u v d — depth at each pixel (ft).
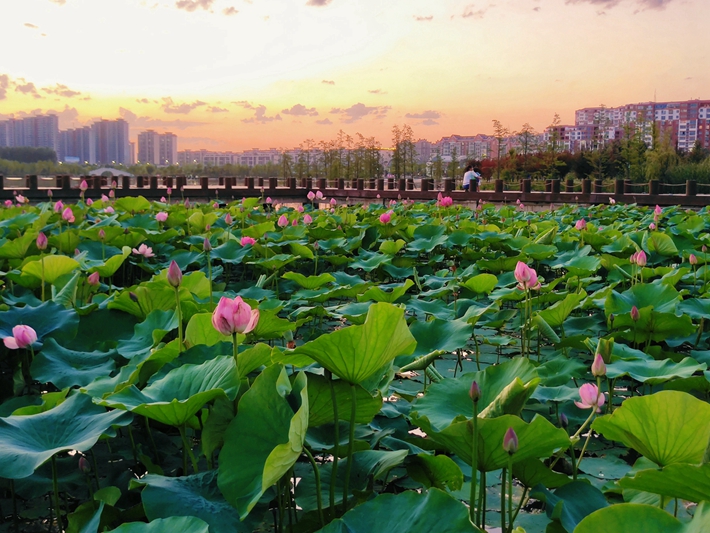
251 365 7.95
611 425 6.38
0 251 19.95
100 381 8.99
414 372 14.49
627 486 5.71
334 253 26.48
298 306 18.43
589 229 30.66
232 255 22.72
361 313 13.62
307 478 7.28
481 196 76.18
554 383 10.58
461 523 4.90
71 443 6.60
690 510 8.16
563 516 5.92
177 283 9.14
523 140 150.30
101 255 22.53
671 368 9.79
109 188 77.41
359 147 175.73
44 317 11.66
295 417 5.22
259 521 5.86
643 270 18.89
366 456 7.26
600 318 15.15
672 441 6.08
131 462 8.59
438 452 8.74
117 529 5.27
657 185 67.51
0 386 11.18
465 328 11.06
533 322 14.80
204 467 8.58
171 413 6.70
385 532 5.00
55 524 8.43
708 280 19.45
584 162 143.64
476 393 5.73
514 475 6.64
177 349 8.96
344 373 6.43
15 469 5.87
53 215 31.45
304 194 91.86
